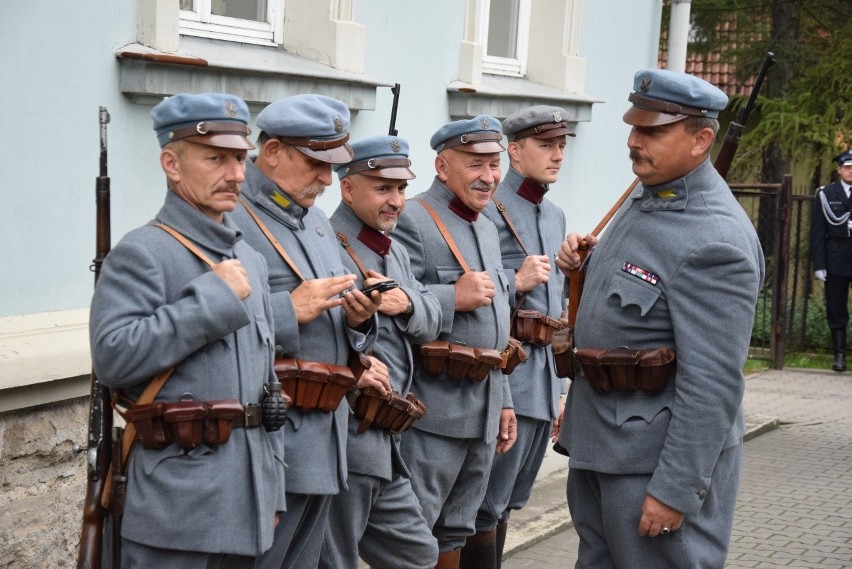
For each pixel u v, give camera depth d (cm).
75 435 427
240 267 314
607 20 816
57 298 419
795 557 619
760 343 1272
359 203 423
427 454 461
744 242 368
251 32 538
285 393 361
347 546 417
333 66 554
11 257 400
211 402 312
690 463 364
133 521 310
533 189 547
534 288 524
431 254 475
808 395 1090
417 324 429
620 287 379
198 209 323
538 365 530
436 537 484
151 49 446
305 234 382
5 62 392
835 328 1221
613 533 386
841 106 1591
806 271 1307
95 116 429
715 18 1669
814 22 1633
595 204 818
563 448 408
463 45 663
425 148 641
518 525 636
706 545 382
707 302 364
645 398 378
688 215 374
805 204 1309
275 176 377
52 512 421
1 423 397
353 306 373
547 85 765
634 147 381
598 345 386
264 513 321
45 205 411
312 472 366
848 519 694
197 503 309
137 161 450
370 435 412
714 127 376
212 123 316
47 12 406
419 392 461
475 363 459
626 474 380
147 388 310
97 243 321
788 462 835
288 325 358
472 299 460
